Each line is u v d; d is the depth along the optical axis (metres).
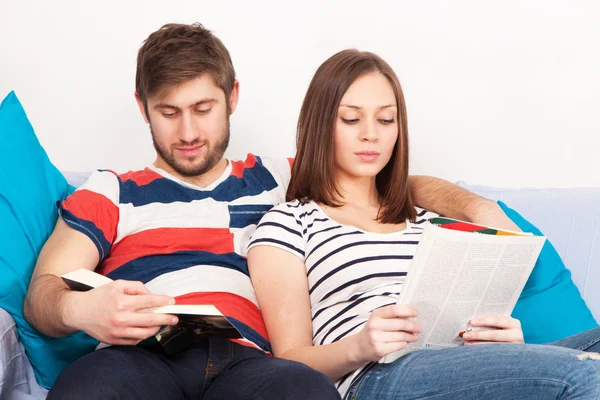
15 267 1.47
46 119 2.17
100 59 2.17
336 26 2.25
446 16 2.27
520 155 2.31
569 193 1.97
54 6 2.15
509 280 1.35
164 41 1.65
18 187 1.57
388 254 1.54
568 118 2.30
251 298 1.58
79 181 1.89
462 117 2.29
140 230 1.62
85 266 1.50
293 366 1.26
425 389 1.25
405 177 1.68
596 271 1.86
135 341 1.28
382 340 1.25
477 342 1.36
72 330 1.36
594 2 2.27
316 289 1.53
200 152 1.68
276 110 2.24
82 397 1.15
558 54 2.29
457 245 1.26
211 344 1.38
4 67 2.15
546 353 1.18
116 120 2.18
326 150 1.63
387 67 1.66
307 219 1.60
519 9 2.27
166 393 1.27
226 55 1.73
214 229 1.65
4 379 1.37
